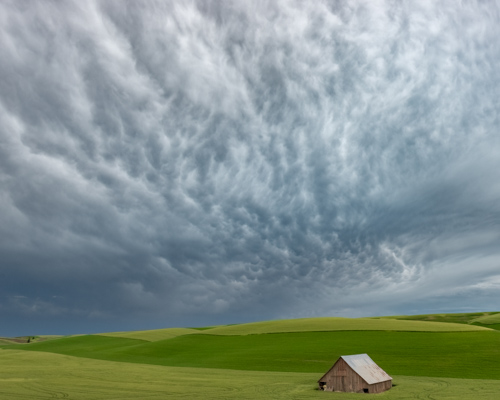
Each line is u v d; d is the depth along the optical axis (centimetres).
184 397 3709
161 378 4925
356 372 3966
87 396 3781
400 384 4341
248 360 6372
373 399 3547
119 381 4709
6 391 4053
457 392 3791
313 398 3622
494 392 3756
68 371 5619
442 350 6316
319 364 5847
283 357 6444
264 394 3841
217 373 5331
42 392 4000
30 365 6375
